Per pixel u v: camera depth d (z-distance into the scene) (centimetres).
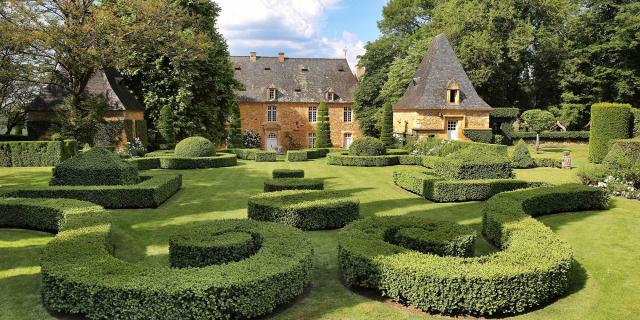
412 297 559
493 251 818
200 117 3225
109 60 2591
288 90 4816
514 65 3747
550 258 597
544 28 3628
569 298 603
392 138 3497
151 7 2519
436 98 3120
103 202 1183
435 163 1562
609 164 1483
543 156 2695
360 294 616
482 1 3541
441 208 1216
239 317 531
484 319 542
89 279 527
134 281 519
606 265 732
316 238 904
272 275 542
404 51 4234
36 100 2852
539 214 1095
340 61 5159
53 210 941
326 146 3928
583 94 3747
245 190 1518
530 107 4250
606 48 3447
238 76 4788
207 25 3278
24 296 614
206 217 1103
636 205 1217
